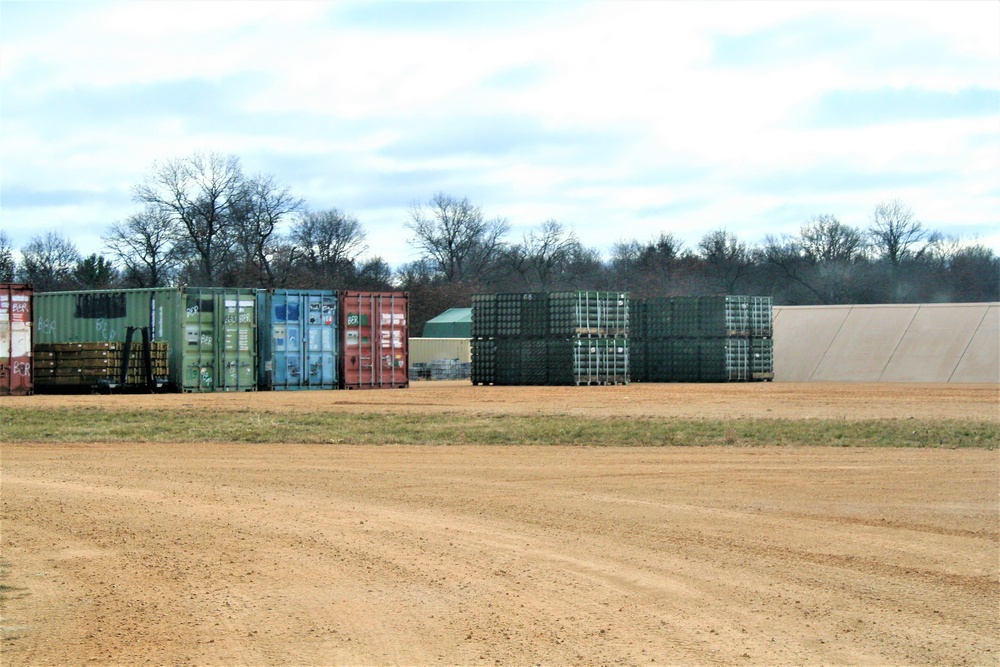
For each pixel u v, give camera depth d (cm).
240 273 8038
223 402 3500
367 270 9919
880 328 5262
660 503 1452
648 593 962
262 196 8156
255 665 763
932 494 1527
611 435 2323
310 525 1291
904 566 1077
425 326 7781
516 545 1170
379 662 768
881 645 813
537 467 1828
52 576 1039
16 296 3866
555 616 885
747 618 884
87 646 812
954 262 9306
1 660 778
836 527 1279
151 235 8038
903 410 3034
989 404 3253
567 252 10694
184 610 913
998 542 1195
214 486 1622
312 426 2619
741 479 1675
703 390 4134
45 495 1527
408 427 2566
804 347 5322
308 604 929
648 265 10225
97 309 4334
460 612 899
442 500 1482
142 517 1348
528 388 4353
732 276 9506
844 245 9488
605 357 4616
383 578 1020
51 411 3048
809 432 2336
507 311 4719
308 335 4341
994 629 859
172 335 4109
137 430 2508
